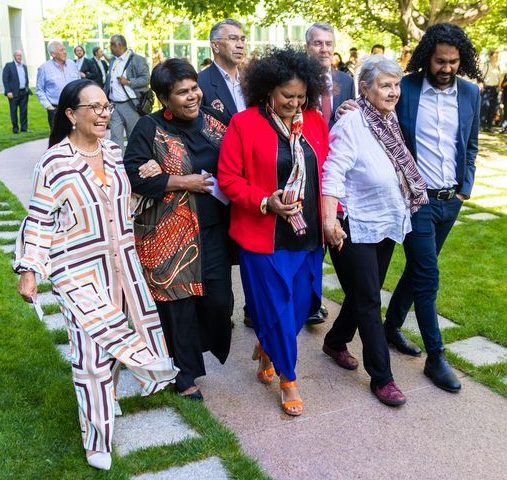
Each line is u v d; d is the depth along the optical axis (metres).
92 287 2.60
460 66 3.28
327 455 2.77
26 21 37.28
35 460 2.66
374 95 3.09
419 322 3.47
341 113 3.18
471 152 3.46
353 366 3.62
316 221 3.08
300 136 2.98
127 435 2.92
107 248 2.63
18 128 15.40
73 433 2.86
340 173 3.08
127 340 2.62
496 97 16.06
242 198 2.94
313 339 4.07
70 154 2.56
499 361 3.65
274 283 3.03
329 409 3.18
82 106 2.51
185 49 33.19
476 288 4.86
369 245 3.18
